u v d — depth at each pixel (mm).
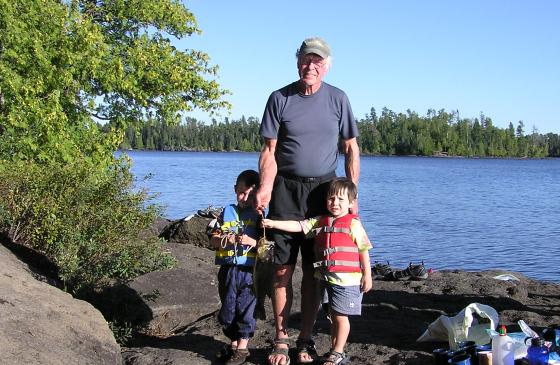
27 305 4707
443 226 29031
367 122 176000
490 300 7957
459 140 175000
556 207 40500
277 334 5074
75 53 14016
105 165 13305
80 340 4672
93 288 6871
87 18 15758
